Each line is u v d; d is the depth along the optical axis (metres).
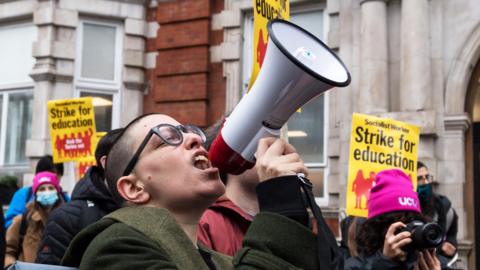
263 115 1.41
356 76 6.56
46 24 8.06
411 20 6.20
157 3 8.22
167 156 1.55
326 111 7.09
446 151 6.10
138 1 8.25
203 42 7.67
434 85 6.23
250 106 1.41
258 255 1.38
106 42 8.35
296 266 1.39
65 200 4.45
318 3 7.28
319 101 7.19
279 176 1.43
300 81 1.34
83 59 8.24
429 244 2.46
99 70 8.28
